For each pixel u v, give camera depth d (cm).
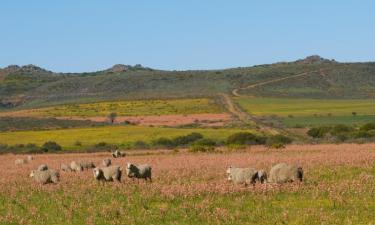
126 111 19200
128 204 3102
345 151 6900
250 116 16600
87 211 2950
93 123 16188
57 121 16700
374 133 11019
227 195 3294
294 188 3372
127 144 11550
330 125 12988
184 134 12925
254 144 10806
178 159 6731
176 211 2873
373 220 2498
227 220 2598
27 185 4238
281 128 13825
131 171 4178
